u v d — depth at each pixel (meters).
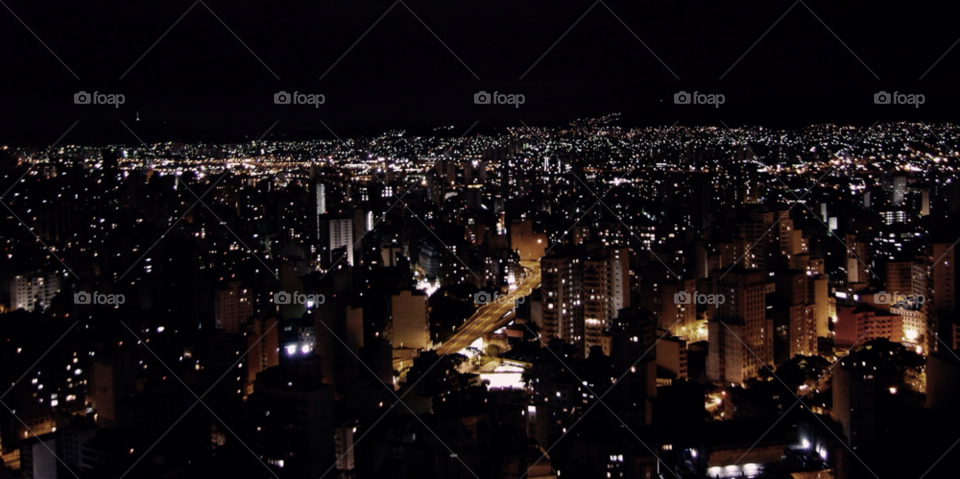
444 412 173.25
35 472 182.88
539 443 180.00
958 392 193.62
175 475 174.75
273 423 180.75
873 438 193.12
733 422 188.12
